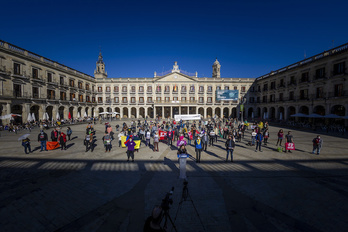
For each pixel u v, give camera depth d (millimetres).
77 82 46812
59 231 4840
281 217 5426
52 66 37656
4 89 27938
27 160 11062
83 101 48969
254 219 5340
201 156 12234
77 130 27016
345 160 11266
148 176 8633
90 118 46562
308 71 33875
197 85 56969
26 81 31703
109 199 6488
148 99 56969
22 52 30969
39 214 5582
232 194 6852
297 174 8906
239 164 10469
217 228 4949
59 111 41312
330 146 15453
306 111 35750
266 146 15500
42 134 13461
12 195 6719
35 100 33438
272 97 46188
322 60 30547
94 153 12992
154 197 6621
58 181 8000
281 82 42594
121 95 56844
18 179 8203
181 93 56969
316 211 5727
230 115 57031
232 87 57062
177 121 33219
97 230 4879
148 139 15750
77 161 10961
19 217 5418
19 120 31688
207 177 8508
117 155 12445
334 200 6398
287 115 39562
